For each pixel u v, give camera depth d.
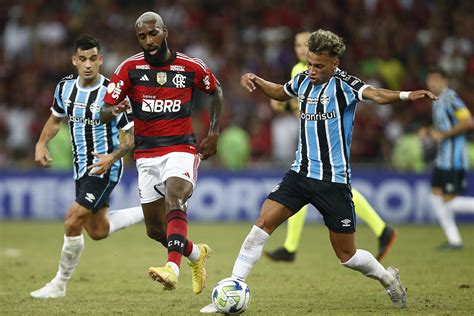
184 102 23.31
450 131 41.00
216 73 68.94
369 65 69.75
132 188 55.09
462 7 75.31
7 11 74.50
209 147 24.58
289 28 73.31
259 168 59.06
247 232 48.66
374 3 74.69
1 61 71.44
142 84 23.09
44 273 32.16
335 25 73.50
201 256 23.48
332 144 22.16
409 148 57.41
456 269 32.84
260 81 23.48
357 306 23.95
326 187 22.14
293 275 31.05
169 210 22.17
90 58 26.22
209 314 22.20
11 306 23.97
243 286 21.66
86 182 26.58
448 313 22.61
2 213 56.56
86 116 26.47
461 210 41.06
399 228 52.12
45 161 27.16
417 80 69.31
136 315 22.25
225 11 74.62
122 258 37.00
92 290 27.48
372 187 55.09
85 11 73.81
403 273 31.58
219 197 55.69
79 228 25.89
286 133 61.12
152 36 22.56
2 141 64.56
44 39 71.38
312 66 21.78
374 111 63.59
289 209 22.41
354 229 22.42
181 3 74.69
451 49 71.69
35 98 66.69
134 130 23.66
